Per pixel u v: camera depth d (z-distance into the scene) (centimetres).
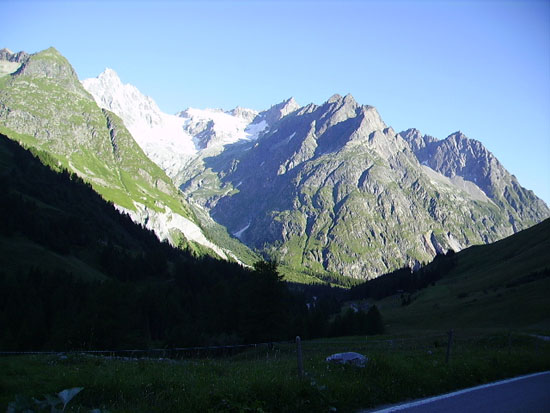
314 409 1365
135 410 1221
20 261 12725
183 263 18238
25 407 845
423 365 2005
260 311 7731
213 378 1689
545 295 11419
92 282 12781
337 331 10794
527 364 2341
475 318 11562
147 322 10169
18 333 8031
